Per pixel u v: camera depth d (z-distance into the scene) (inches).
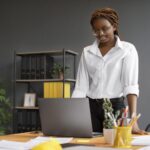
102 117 79.7
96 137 69.9
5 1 199.2
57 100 70.8
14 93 179.8
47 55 175.0
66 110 69.7
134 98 78.0
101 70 81.3
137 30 168.6
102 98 80.4
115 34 82.4
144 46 166.7
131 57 79.7
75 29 181.3
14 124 176.9
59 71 169.3
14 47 194.5
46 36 187.6
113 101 80.0
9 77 193.2
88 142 61.2
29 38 191.5
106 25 78.4
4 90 183.6
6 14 198.2
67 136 70.6
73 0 182.5
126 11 171.2
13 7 196.9
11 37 195.8
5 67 194.9
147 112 163.8
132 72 79.4
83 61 85.1
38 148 30.6
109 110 63.1
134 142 57.6
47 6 188.2
